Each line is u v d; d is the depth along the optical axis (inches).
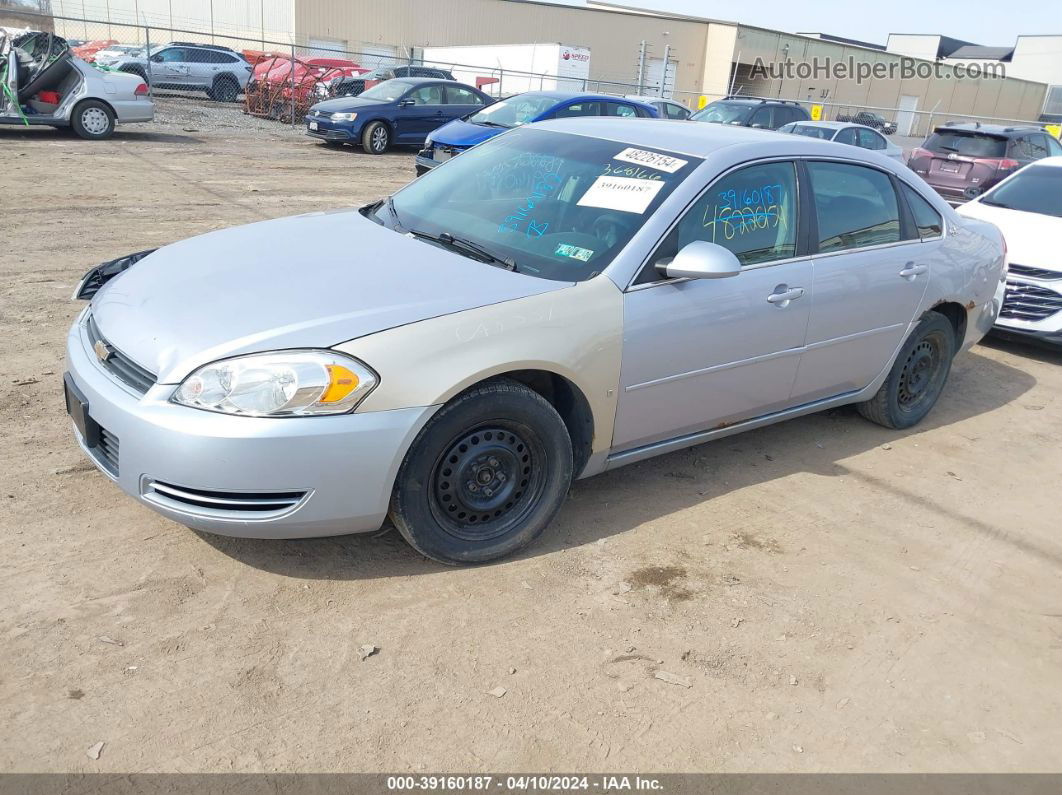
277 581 126.0
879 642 127.0
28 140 531.8
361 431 113.4
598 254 140.7
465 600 126.1
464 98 689.0
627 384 139.6
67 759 93.4
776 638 125.3
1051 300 260.7
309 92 783.1
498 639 118.8
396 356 115.8
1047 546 158.9
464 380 119.1
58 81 543.5
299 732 100.2
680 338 143.5
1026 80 1845.5
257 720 101.2
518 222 151.4
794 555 147.3
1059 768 107.0
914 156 574.2
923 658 124.6
